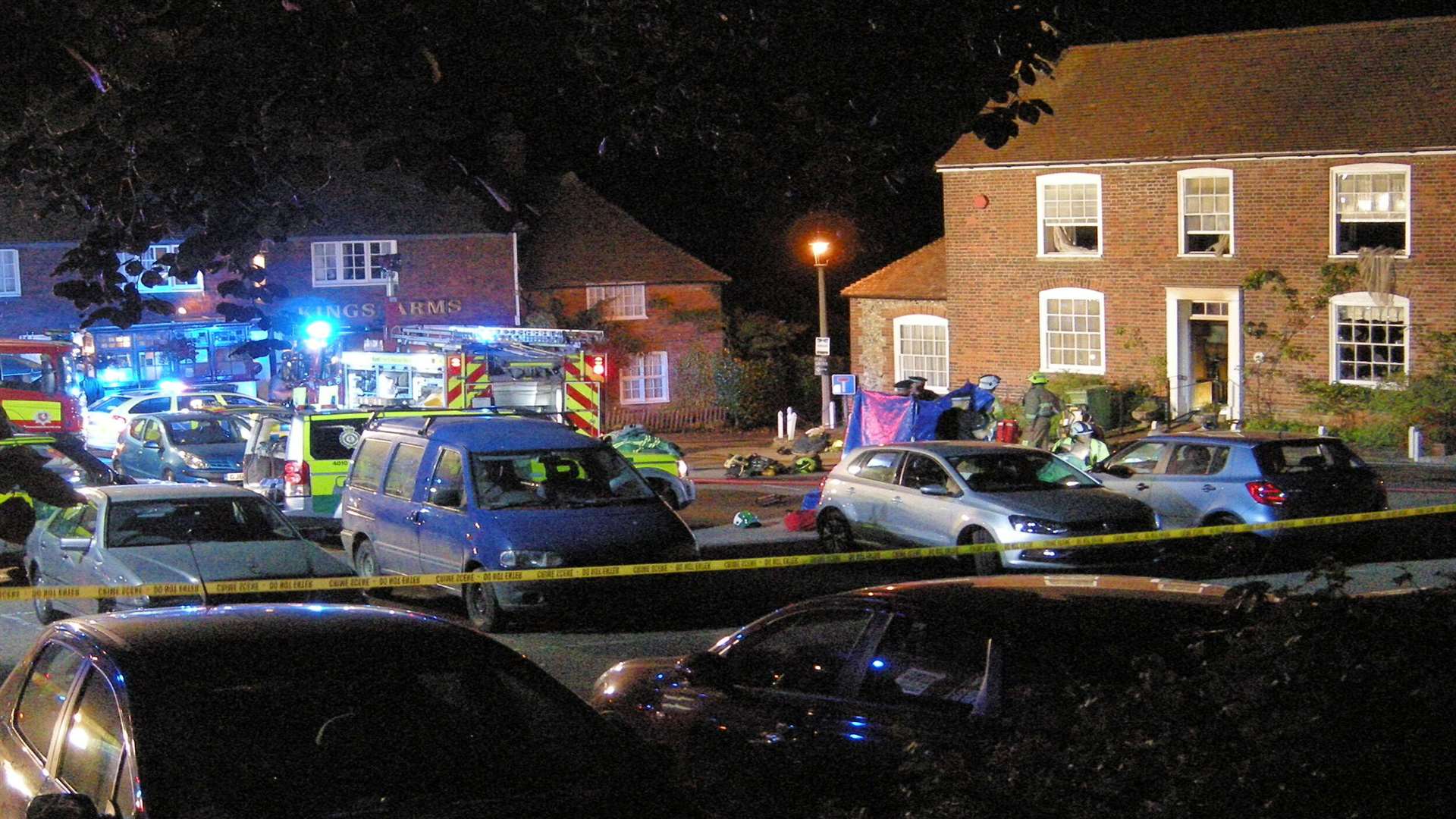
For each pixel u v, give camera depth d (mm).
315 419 18312
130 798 4656
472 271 41875
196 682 5066
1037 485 15633
